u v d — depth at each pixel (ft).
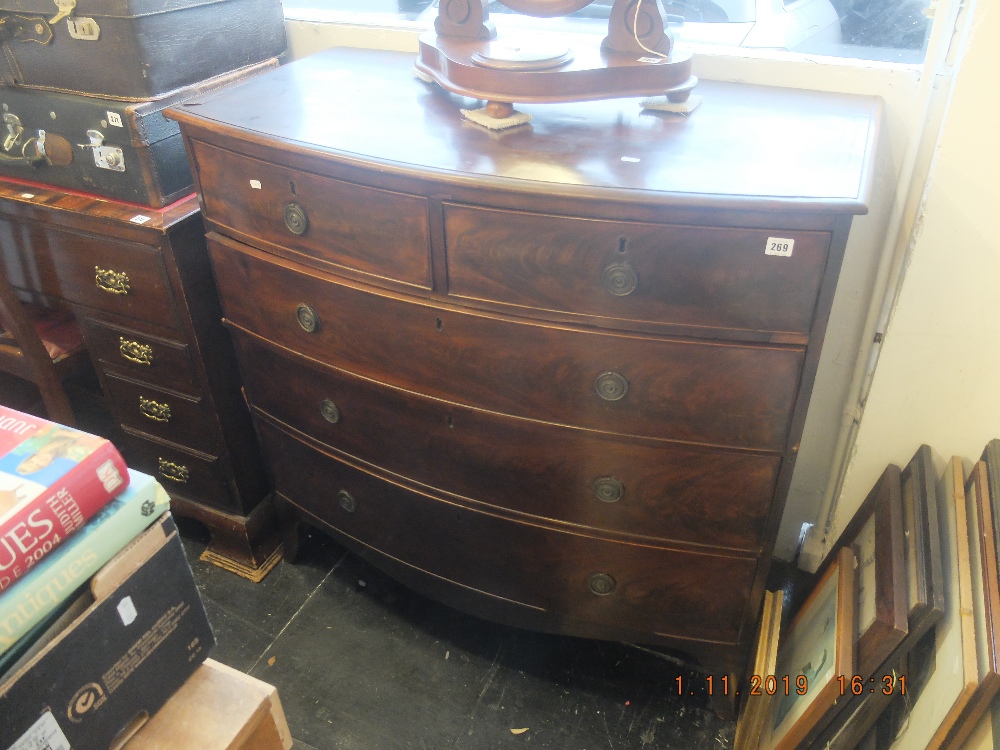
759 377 3.36
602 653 5.16
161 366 4.96
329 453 4.73
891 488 4.36
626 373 3.51
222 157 3.93
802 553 5.59
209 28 4.62
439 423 4.09
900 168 4.16
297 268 4.01
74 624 2.21
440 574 4.79
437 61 4.03
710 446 3.62
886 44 4.30
